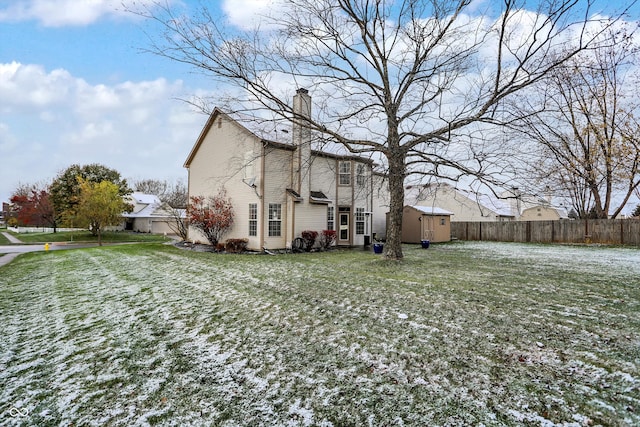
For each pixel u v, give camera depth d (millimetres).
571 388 2900
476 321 4684
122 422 2529
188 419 2551
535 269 9367
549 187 8969
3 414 2643
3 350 3873
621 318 4805
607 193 18594
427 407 2637
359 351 3723
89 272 9414
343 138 10172
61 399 2848
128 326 4656
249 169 14836
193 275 8617
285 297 6164
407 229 21266
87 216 24281
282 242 14984
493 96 8852
